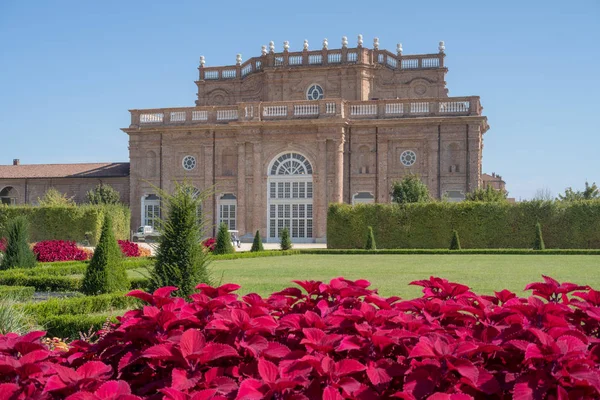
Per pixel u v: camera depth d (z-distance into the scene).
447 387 3.77
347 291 5.26
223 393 3.70
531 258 28.36
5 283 17.59
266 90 50.00
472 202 36.81
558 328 4.06
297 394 3.59
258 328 4.24
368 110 45.75
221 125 46.72
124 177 52.16
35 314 10.72
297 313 4.98
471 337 4.27
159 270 10.08
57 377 3.62
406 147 44.94
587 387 3.58
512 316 4.34
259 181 45.88
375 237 37.66
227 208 47.72
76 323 9.72
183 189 10.75
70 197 52.94
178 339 4.27
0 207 41.09
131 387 4.17
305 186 45.78
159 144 48.25
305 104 45.66
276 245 42.81
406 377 3.74
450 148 44.31
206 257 10.47
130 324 4.52
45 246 24.69
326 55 49.19
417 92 50.00
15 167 56.41
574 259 27.44
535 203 36.09
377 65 49.16
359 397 3.66
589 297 4.94
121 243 27.59
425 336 4.08
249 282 18.08
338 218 38.06
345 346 3.97
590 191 51.34
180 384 3.68
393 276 19.61
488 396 3.88
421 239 37.25
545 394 3.60
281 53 49.94
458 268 22.62
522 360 3.95
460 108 44.44
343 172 45.31
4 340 4.19
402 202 40.59
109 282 14.94
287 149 45.75
